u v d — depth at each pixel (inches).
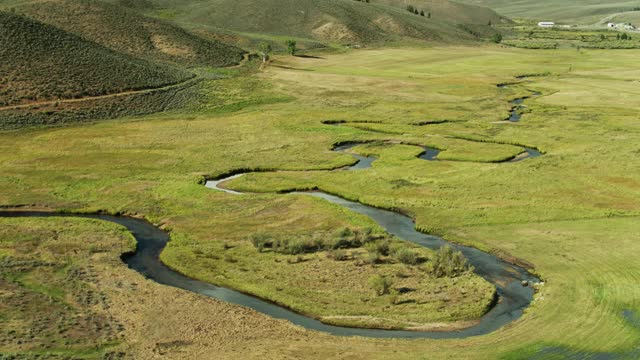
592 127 3289.9
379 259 1686.8
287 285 1531.7
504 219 1971.0
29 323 1305.4
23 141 2874.0
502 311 1412.4
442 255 1619.1
